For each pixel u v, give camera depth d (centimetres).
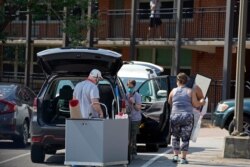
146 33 3328
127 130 1393
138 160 1636
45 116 1548
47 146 1548
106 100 1598
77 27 2789
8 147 1945
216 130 2584
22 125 1911
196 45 2992
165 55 3431
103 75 1588
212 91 3027
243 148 1634
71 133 1340
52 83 1600
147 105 1855
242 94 1673
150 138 1820
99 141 1323
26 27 3369
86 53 1534
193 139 1689
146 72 2234
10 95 1886
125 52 3431
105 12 3347
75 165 1338
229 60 2734
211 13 3125
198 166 1514
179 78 1562
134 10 3011
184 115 1536
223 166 1516
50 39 3422
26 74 3288
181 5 2894
